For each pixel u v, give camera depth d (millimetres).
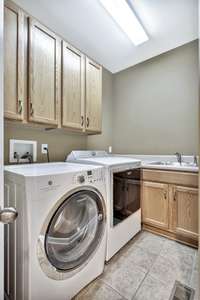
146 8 1688
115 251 1584
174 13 1748
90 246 1255
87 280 1220
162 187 1950
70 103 1775
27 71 1395
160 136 2514
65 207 1081
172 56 2398
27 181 886
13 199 992
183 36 2119
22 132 1729
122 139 2949
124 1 1604
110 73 3057
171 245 1771
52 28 1942
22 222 909
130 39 2162
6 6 1244
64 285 1054
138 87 2760
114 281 1282
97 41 2189
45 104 1528
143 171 2104
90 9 1683
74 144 2342
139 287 1229
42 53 1500
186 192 1784
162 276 1335
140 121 2732
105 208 1373
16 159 1659
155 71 2568
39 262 919
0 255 615
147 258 1556
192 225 1738
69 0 1576
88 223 1294
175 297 1141
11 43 1276
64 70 1706
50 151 2012
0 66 607
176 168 1854
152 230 2059
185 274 1354
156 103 2559
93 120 2090
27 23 1393
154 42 2227
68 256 1114
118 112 3012
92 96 2078
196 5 1651
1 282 617
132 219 1880
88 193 1219
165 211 1929
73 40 2170
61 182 1020
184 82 2297
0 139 607
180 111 2330
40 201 920
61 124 1689
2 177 613
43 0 1564
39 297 922
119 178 1643
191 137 2236
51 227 981
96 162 1625
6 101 1251
